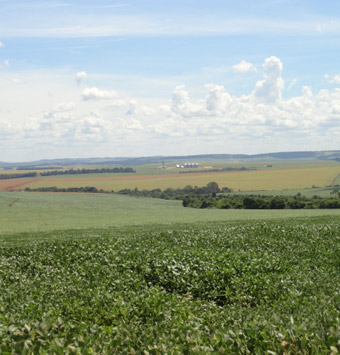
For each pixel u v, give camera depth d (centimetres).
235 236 2961
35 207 12500
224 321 1088
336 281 1659
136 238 3089
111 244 2741
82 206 13062
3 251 2723
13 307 1320
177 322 1088
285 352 793
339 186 15550
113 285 1714
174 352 786
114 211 11812
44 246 2795
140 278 1862
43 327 926
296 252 2409
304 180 18012
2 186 19938
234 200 12800
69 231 5156
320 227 3147
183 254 2131
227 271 1769
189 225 5109
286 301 1376
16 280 2033
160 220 7194
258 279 1670
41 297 1491
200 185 18538
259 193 15138
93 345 850
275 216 6931
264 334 846
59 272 2111
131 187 19100
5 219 9338
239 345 822
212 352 780
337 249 2417
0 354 770
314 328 883
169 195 17212
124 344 871
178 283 1759
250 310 1298
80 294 1517
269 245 2642
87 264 2211
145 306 1291
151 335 930
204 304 1436
